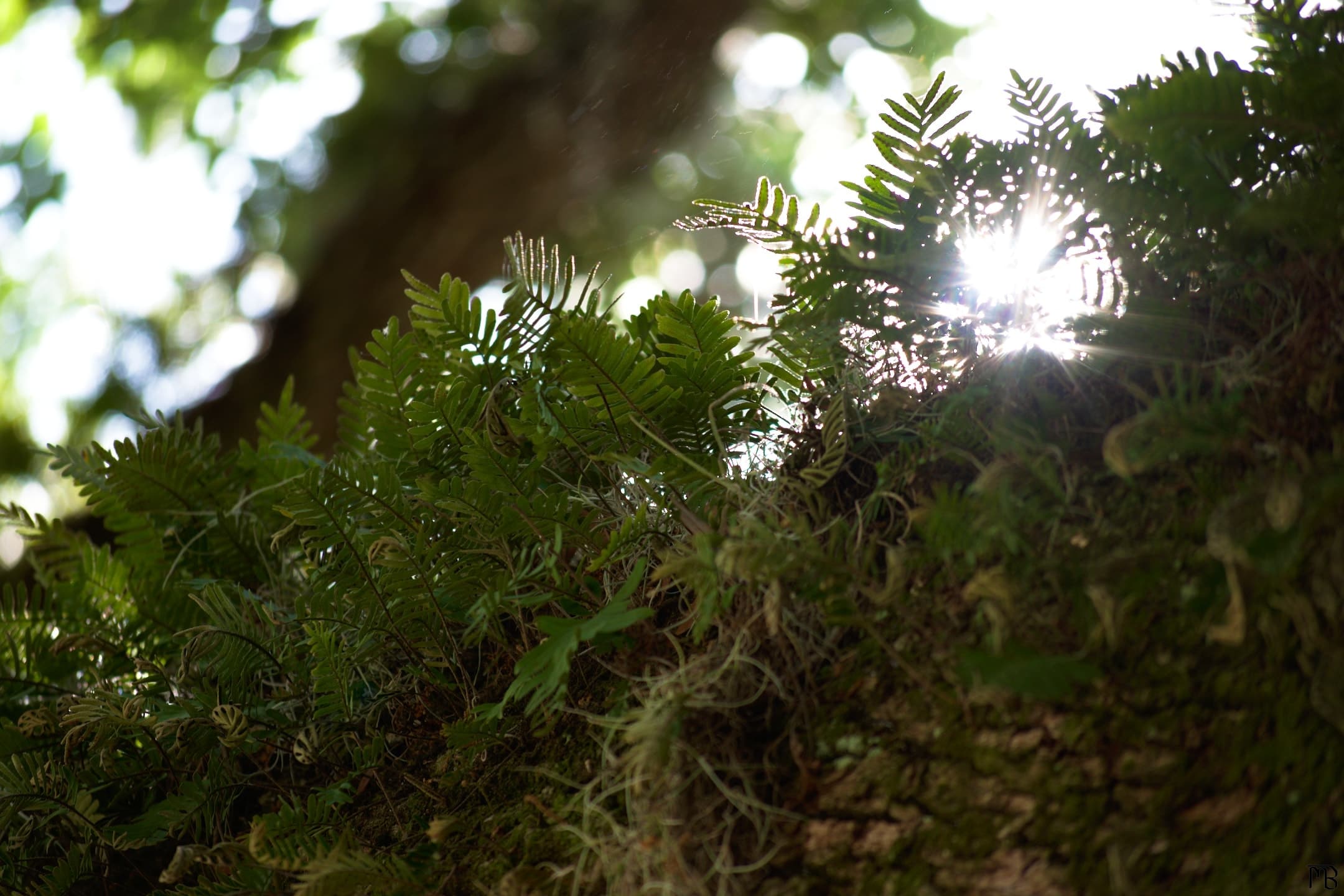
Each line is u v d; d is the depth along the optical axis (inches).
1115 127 27.2
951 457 29.6
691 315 31.4
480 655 32.2
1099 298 29.3
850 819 27.2
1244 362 27.7
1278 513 25.3
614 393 31.2
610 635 30.1
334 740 32.8
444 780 30.9
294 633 33.6
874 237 29.6
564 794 29.6
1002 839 26.3
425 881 29.8
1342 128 27.0
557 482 33.1
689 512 30.5
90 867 33.0
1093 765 26.3
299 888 28.5
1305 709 25.6
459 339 32.9
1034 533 28.0
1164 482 27.7
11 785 32.2
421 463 32.9
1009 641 27.0
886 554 29.2
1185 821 25.7
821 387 31.5
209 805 32.5
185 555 36.6
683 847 27.4
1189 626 26.6
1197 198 27.4
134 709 32.1
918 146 30.6
